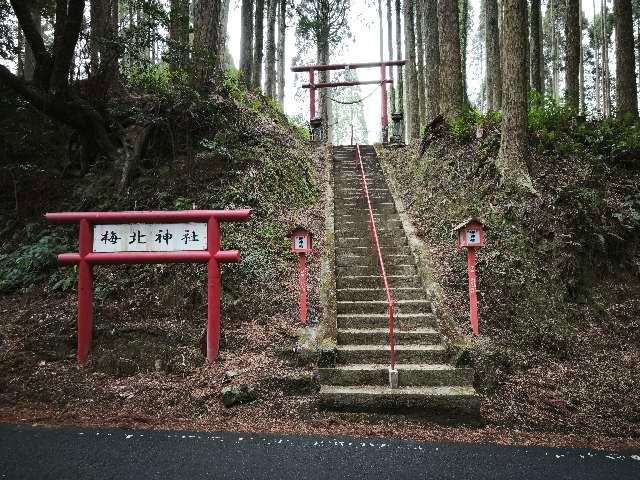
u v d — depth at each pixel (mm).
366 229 8023
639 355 5395
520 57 7359
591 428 4207
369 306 5910
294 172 9484
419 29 20016
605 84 23344
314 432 3957
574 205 6746
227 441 3701
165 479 3043
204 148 8758
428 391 4414
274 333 5430
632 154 7672
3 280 6387
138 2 8969
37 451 3414
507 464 3404
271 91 17516
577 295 6141
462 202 7785
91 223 5234
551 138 7836
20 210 7867
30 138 8906
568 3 10070
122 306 5758
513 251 6457
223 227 7270
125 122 8797
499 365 4992
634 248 6613
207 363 4949
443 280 6383
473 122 9445
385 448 3654
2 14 8516
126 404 4332
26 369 4738
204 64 9562
